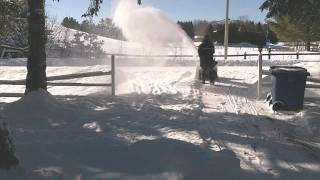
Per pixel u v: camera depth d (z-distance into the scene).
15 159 6.00
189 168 6.21
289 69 12.26
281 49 63.53
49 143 7.61
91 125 9.75
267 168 7.25
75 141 7.82
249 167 7.23
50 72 23.95
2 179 5.71
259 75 14.66
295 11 14.49
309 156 8.06
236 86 17.70
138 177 5.87
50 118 10.28
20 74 24.12
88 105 12.45
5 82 13.70
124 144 7.60
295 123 10.81
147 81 19.27
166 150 6.55
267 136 9.43
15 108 10.66
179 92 15.71
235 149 8.28
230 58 42.69
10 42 37.22
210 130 9.66
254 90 16.41
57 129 9.31
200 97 14.55
